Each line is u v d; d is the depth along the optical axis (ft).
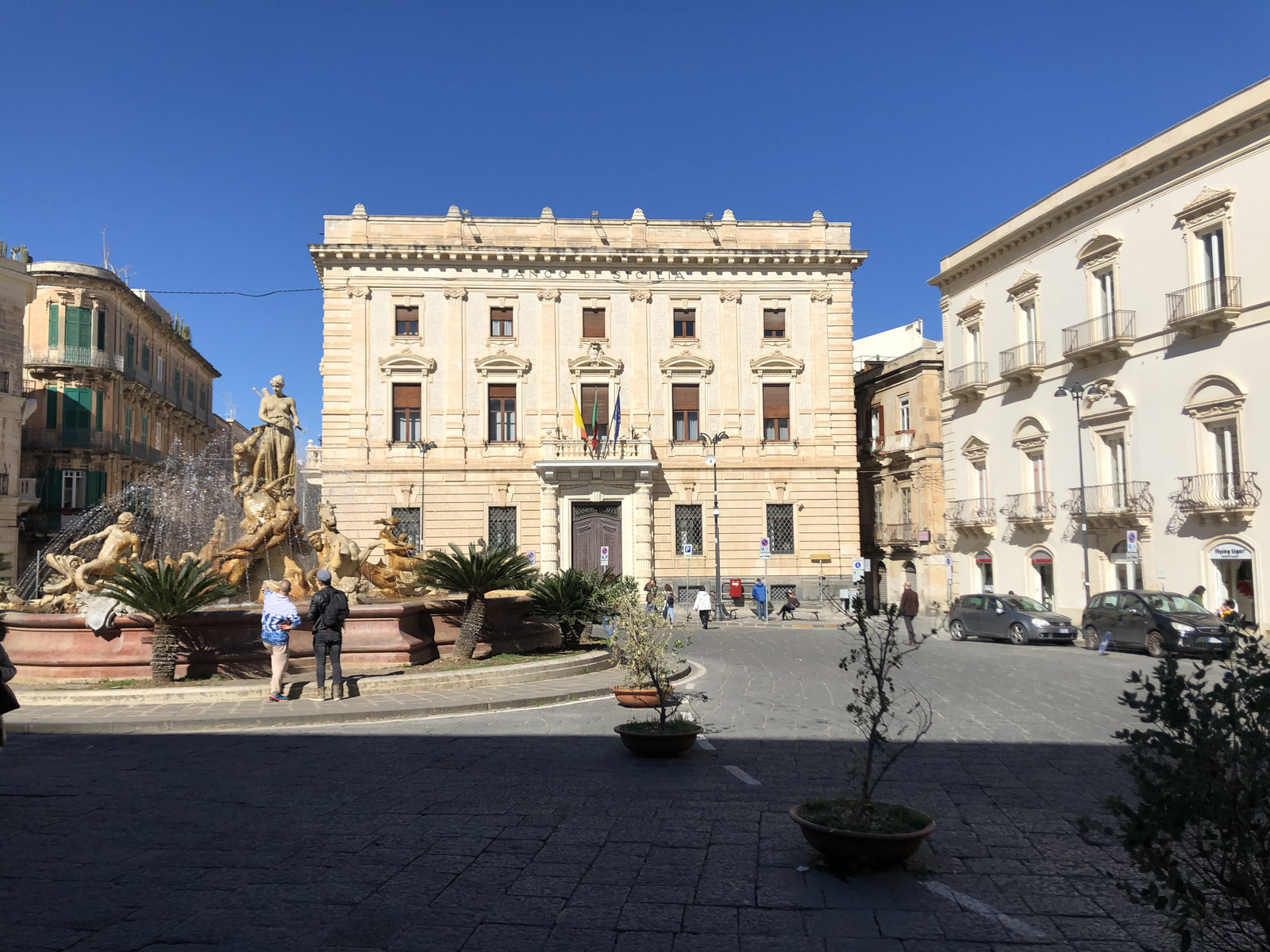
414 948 15.06
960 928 16.02
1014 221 111.34
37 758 30.78
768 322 134.82
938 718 39.47
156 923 16.10
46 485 138.31
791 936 15.65
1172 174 89.04
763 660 65.92
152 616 42.96
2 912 16.61
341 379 127.44
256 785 26.71
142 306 160.04
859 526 142.61
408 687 44.62
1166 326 89.04
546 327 130.11
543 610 61.05
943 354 131.23
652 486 129.29
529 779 27.53
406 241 129.80
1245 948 12.73
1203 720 11.82
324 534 59.67
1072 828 22.24
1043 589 107.55
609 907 16.96
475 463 127.95
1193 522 86.07
